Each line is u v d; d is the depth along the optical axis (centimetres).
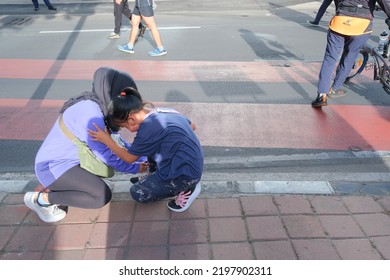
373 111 493
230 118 478
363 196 309
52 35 879
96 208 281
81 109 257
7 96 546
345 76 512
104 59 707
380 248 256
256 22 993
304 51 744
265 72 633
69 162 270
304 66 661
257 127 455
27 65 679
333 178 348
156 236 269
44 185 276
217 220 283
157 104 517
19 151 411
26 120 476
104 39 841
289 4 1245
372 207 295
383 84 521
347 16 456
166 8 1186
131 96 257
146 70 648
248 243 261
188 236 268
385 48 527
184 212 291
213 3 1257
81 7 1209
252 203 300
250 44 791
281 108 504
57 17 1075
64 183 271
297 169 369
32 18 1067
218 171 367
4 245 263
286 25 956
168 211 294
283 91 557
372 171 363
